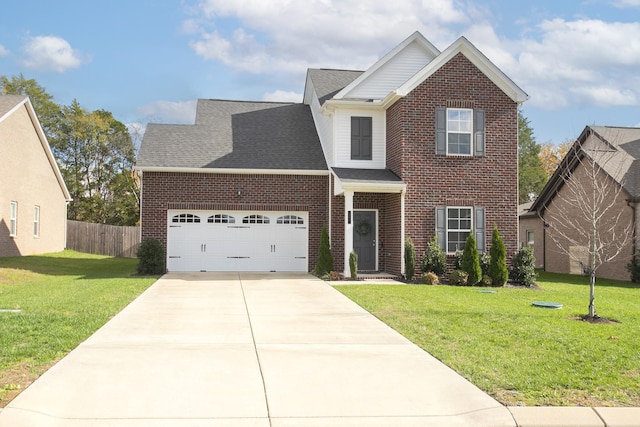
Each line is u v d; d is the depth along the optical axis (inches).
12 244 1080.2
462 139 798.5
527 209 1267.2
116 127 2062.0
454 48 789.9
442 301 558.9
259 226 869.8
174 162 844.6
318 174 873.5
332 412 247.3
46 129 2036.2
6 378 279.6
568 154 1021.8
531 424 238.4
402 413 247.4
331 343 372.5
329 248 804.0
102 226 1344.7
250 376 295.0
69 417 235.8
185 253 852.6
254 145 919.7
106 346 351.6
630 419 242.5
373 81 877.8
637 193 900.6
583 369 310.3
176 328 414.9
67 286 659.4
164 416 239.0
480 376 296.5
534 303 546.0
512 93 807.1
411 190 781.9
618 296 652.7
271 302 552.4
